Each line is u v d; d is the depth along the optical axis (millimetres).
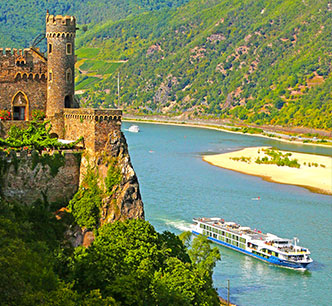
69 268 80688
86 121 108562
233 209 167875
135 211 107625
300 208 172625
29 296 60781
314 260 131375
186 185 199250
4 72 111562
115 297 76875
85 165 107688
